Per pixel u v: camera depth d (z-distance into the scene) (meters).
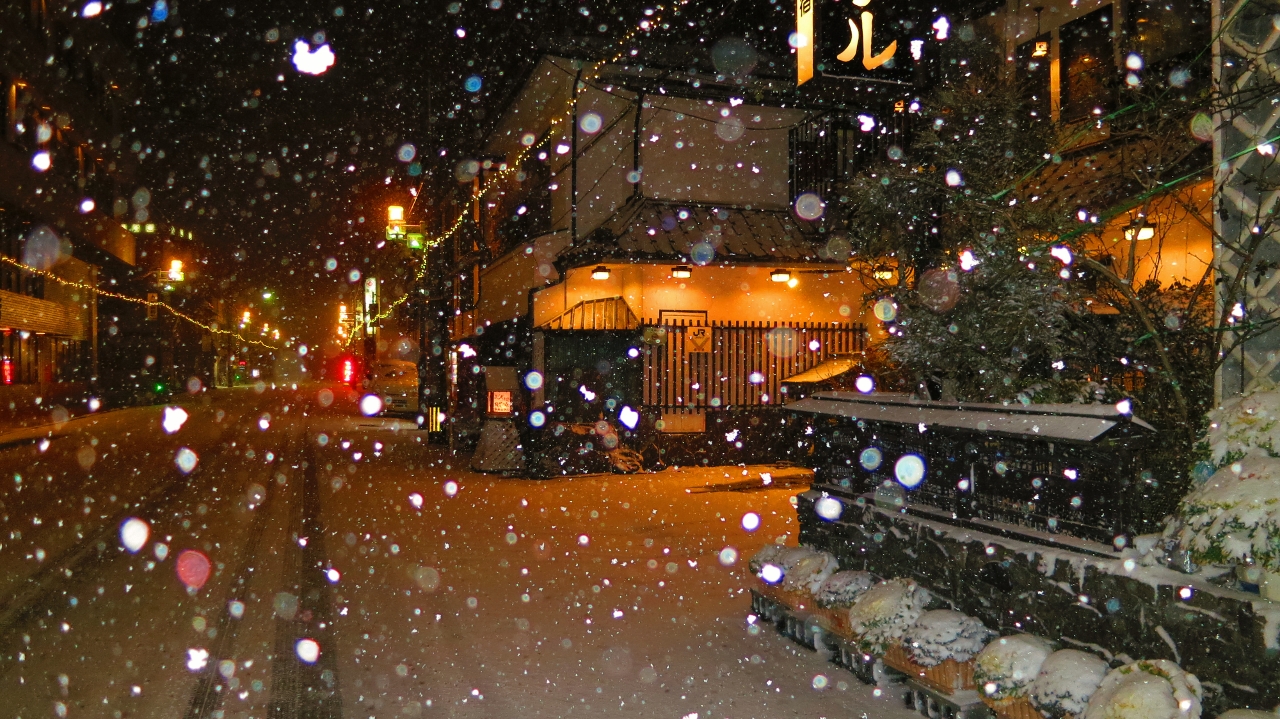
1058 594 4.14
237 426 30.02
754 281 16.27
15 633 6.29
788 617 5.96
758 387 16.19
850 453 6.20
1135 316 5.86
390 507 12.05
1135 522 4.00
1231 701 3.29
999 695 3.94
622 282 16.03
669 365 15.90
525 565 8.34
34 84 29.06
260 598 7.17
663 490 13.41
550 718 4.64
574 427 15.58
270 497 13.12
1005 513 4.72
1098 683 3.59
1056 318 5.59
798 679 5.20
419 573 8.02
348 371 54.56
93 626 6.43
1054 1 10.62
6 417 28.72
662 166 16.02
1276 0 4.43
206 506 12.24
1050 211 5.86
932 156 6.88
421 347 27.62
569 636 6.08
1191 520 3.64
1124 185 7.17
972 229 6.11
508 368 16.81
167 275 46.78
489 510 11.70
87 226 36.25
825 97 12.87
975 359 5.62
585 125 15.94
